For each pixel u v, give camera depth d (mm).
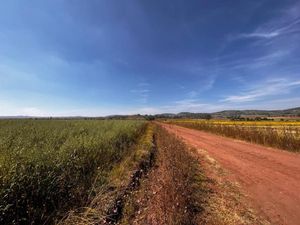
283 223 5492
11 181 4543
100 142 10383
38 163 5676
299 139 16766
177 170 8133
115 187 6859
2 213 4074
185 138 26406
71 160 7008
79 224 4688
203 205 6461
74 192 5629
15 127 16312
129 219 5457
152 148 15891
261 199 7008
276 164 11914
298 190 7809
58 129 15727
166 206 5570
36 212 4691
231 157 13992
